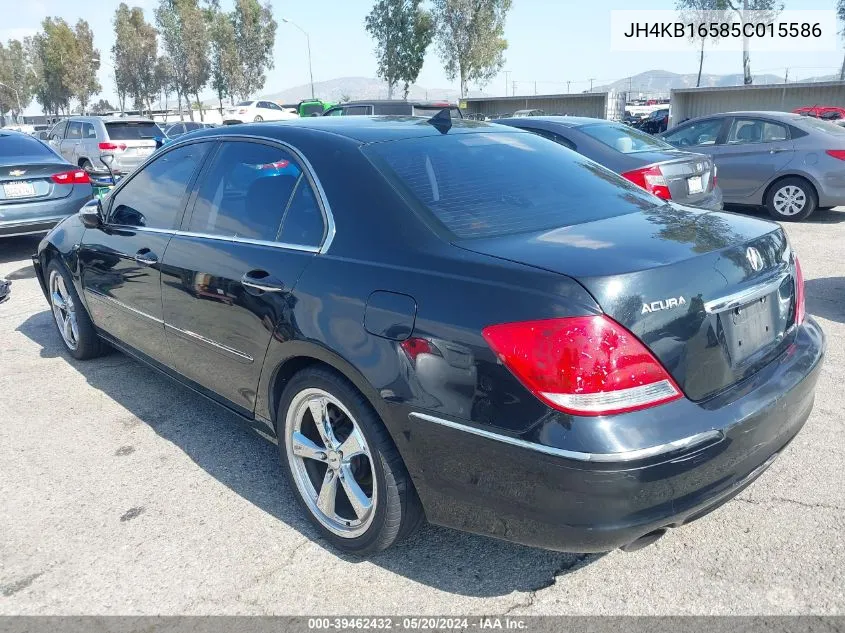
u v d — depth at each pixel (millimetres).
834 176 9242
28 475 3418
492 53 48938
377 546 2621
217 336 3182
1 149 8711
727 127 10180
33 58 104125
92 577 2660
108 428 3914
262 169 3156
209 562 2734
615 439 1985
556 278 2082
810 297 5992
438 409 2240
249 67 69312
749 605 2418
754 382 2363
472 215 2594
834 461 3303
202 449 3658
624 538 2080
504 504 2193
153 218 3783
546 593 2520
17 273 7930
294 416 2848
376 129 3129
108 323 4340
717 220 2719
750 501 3014
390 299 2377
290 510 3092
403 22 50656
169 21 68312
